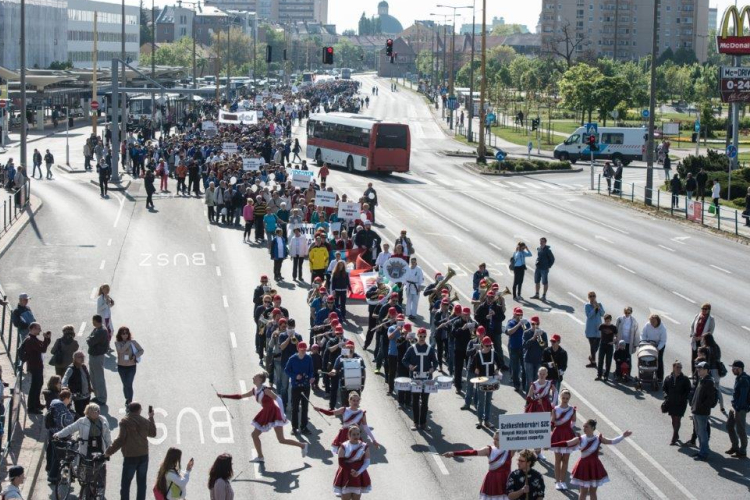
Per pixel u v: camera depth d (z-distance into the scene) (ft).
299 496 64.08
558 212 194.90
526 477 55.88
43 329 102.37
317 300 94.07
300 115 417.90
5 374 84.99
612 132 295.28
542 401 69.72
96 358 79.87
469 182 244.83
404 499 64.03
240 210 168.76
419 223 176.14
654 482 67.87
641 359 87.10
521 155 315.37
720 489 66.80
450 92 501.15
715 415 83.41
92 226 164.04
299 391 74.90
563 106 416.46
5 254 140.56
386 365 86.84
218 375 89.15
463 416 79.87
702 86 517.55
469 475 68.18
